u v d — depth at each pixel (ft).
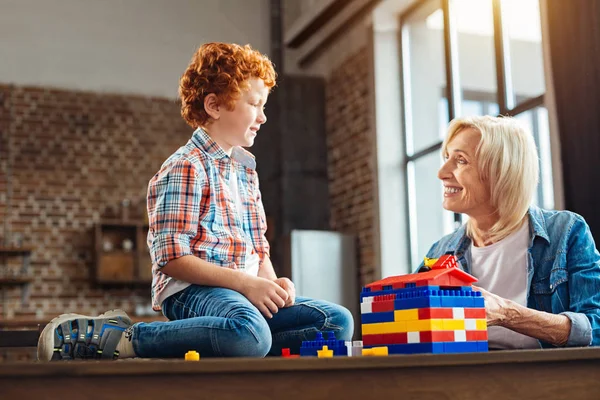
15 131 25.80
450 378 4.62
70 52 26.66
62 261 25.68
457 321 5.29
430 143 23.52
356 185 25.71
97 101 26.73
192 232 6.71
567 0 14.75
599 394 5.07
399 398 4.47
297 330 7.13
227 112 7.21
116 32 27.20
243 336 5.98
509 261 7.25
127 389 3.93
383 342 5.43
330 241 24.79
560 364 4.97
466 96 21.85
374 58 24.84
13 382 3.78
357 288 25.14
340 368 4.31
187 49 27.84
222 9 28.32
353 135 26.04
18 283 25.08
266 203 27.02
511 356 4.71
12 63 26.04
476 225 7.58
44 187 25.85
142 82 27.25
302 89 27.91
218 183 7.06
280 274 26.13
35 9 26.48
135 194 26.66
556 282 6.92
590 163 14.05
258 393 4.16
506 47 19.69
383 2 24.03
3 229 25.21
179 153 7.06
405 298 5.32
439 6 23.36
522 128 7.41
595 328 6.45
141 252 26.22
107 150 26.63
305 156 27.48
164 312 6.99
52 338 6.37
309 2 27.30
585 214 14.10
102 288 26.00
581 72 14.33
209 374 4.08
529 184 7.24
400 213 24.25
